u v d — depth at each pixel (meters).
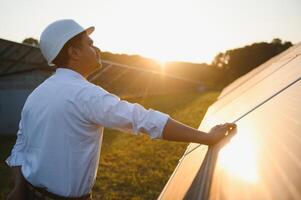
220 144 1.76
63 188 1.71
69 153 1.66
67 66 1.74
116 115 1.56
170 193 1.73
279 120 1.54
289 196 0.81
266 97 2.39
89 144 1.68
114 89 24.95
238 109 2.84
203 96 32.81
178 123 1.66
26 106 1.81
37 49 11.95
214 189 1.20
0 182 7.22
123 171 7.32
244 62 59.25
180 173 2.02
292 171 0.93
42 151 1.70
